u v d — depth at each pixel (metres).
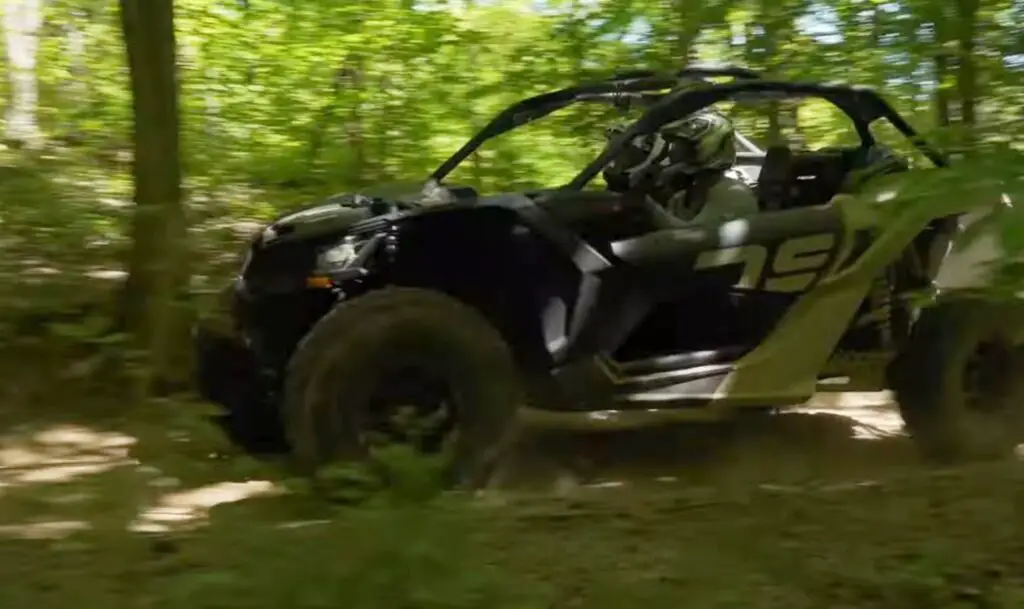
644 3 8.48
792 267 5.60
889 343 5.92
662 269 5.47
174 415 5.25
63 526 4.46
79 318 7.04
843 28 6.92
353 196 6.07
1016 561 4.19
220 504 4.91
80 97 10.60
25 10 10.76
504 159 7.87
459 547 3.79
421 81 9.70
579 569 4.06
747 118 6.96
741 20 7.54
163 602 3.55
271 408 5.39
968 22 5.55
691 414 5.54
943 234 5.80
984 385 6.01
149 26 6.94
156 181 6.94
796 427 6.74
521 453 5.73
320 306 5.34
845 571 4.07
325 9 9.59
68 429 6.09
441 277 5.43
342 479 4.54
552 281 5.43
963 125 4.64
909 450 6.26
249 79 9.91
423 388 5.20
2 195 8.55
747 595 3.90
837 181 6.13
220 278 7.24
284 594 3.46
